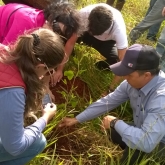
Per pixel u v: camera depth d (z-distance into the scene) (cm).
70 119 268
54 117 270
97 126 292
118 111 315
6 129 175
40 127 208
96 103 259
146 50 215
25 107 182
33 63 170
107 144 274
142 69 214
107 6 308
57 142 272
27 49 167
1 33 255
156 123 216
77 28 241
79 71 317
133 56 214
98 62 354
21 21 241
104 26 276
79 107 305
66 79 326
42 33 171
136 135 222
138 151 239
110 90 318
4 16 252
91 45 342
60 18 236
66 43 270
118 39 303
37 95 181
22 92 172
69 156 265
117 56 341
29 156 227
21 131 182
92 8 299
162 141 241
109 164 260
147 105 227
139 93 230
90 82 334
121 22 304
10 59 169
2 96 169
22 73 171
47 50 168
